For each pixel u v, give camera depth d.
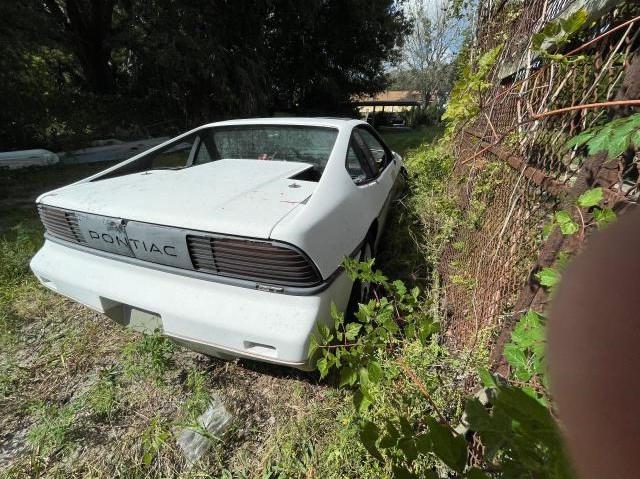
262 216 1.47
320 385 1.83
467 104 2.23
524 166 1.62
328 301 1.51
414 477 0.84
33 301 2.61
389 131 20.84
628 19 1.16
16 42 7.84
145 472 1.44
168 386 1.84
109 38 12.78
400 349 1.71
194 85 13.28
